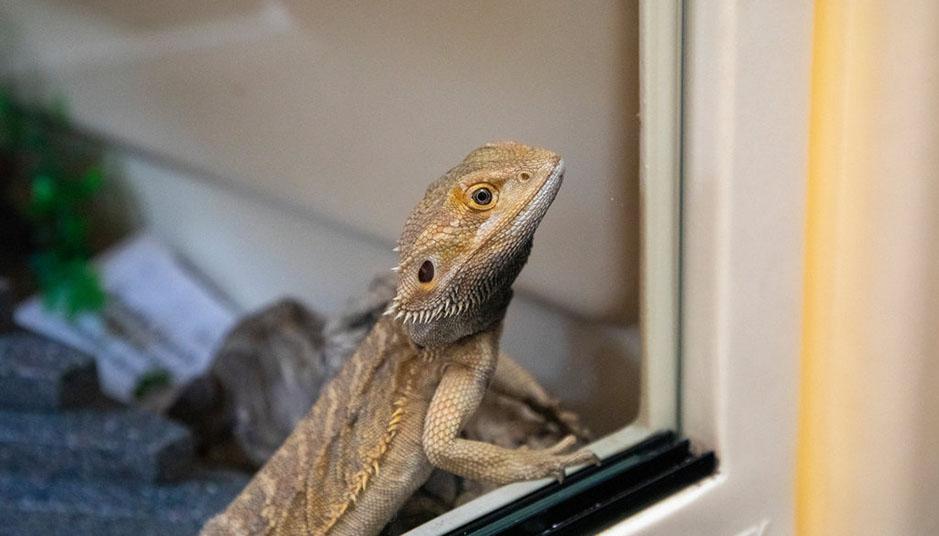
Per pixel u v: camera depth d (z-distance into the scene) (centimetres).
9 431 49
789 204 36
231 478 50
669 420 38
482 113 38
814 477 41
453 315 34
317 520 36
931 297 38
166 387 58
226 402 53
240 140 52
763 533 39
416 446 35
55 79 63
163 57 53
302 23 43
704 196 35
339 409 37
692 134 35
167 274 68
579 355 40
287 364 52
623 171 36
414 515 36
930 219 37
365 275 47
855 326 39
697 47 34
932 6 35
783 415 38
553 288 38
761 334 37
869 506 40
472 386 35
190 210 67
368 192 43
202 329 64
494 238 33
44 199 70
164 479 49
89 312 64
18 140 69
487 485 36
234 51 48
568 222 37
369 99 42
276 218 57
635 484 36
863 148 37
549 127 37
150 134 60
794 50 35
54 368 52
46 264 68
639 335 38
